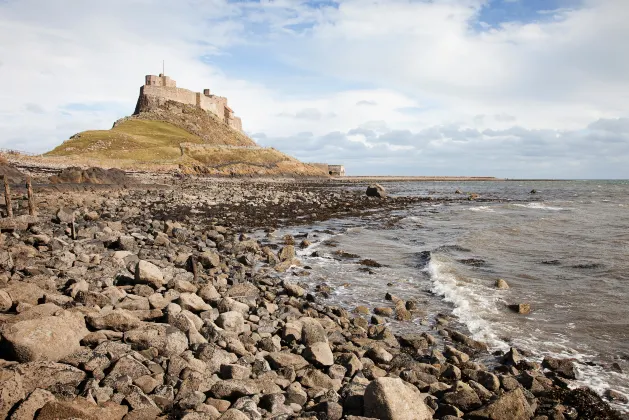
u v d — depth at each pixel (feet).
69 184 137.49
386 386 20.08
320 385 23.70
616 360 30.01
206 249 60.34
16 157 219.41
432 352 30.32
